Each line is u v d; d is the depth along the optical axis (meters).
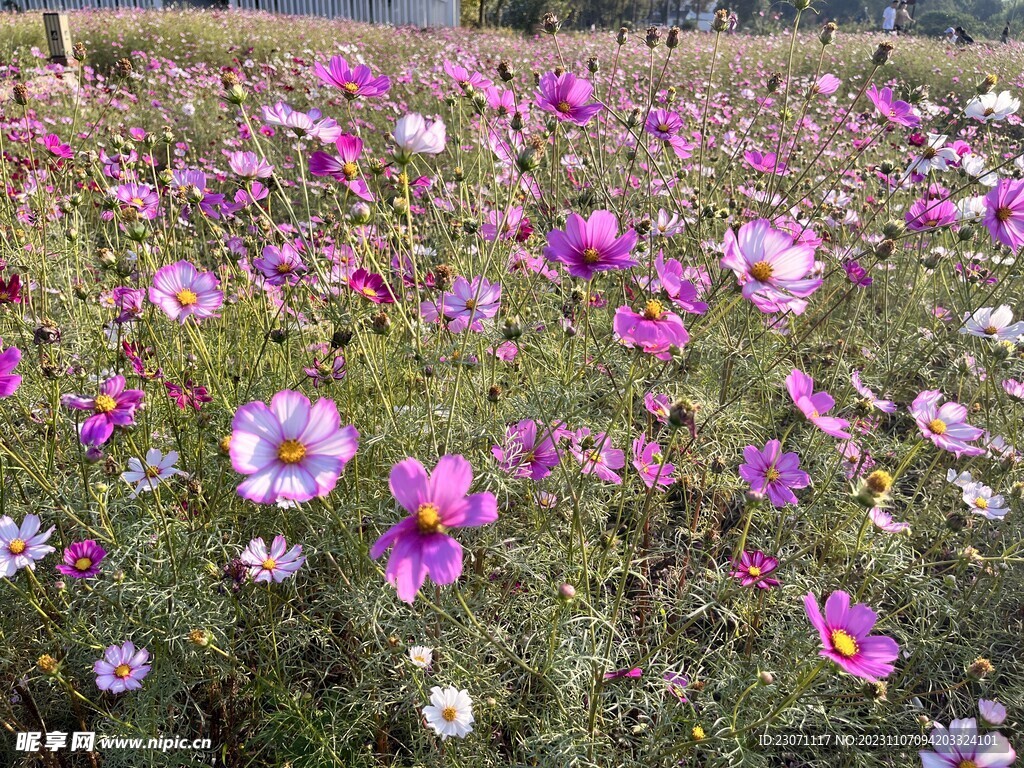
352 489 0.74
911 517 0.89
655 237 1.11
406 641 0.67
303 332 0.95
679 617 0.79
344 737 0.65
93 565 0.64
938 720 0.73
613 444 0.82
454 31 5.87
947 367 1.15
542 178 1.45
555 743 0.61
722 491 0.92
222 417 0.78
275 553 0.64
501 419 0.76
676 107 2.05
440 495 0.46
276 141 2.04
